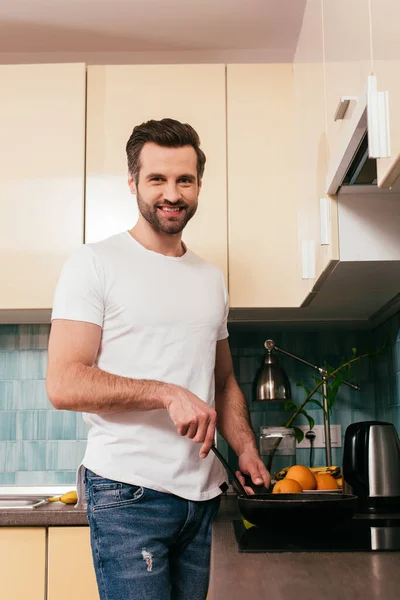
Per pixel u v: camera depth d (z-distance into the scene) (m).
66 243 2.38
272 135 2.46
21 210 2.39
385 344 2.59
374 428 1.95
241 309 2.40
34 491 2.66
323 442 2.71
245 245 2.40
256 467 1.72
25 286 2.36
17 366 2.73
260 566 1.06
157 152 1.67
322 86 1.79
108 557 1.52
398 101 0.98
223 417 1.85
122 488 1.53
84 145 2.43
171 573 1.60
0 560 2.04
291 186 2.43
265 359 2.57
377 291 2.17
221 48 2.94
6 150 2.42
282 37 2.87
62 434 2.70
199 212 2.42
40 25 2.76
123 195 2.41
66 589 2.03
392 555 1.15
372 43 1.16
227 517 1.92
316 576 0.97
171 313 1.61
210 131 2.46
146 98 2.46
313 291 2.15
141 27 2.78
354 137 1.33
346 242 1.77
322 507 1.40
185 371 1.61
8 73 2.46
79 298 1.57
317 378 2.73
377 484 1.91
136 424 1.55
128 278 1.60
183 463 1.56
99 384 1.49
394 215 1.77
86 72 2.48
